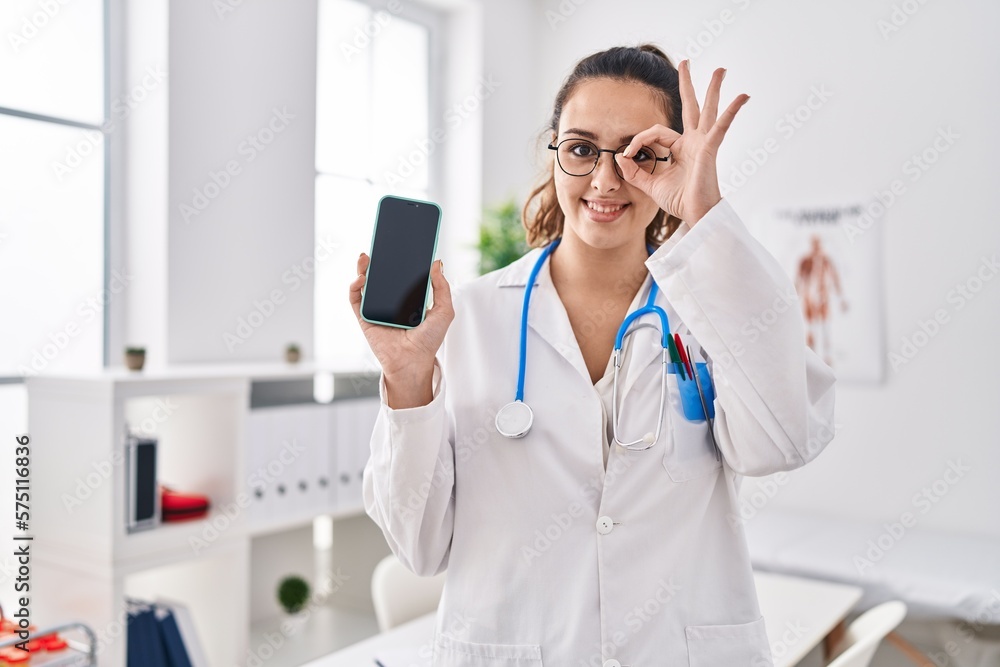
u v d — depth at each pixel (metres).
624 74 0.98
